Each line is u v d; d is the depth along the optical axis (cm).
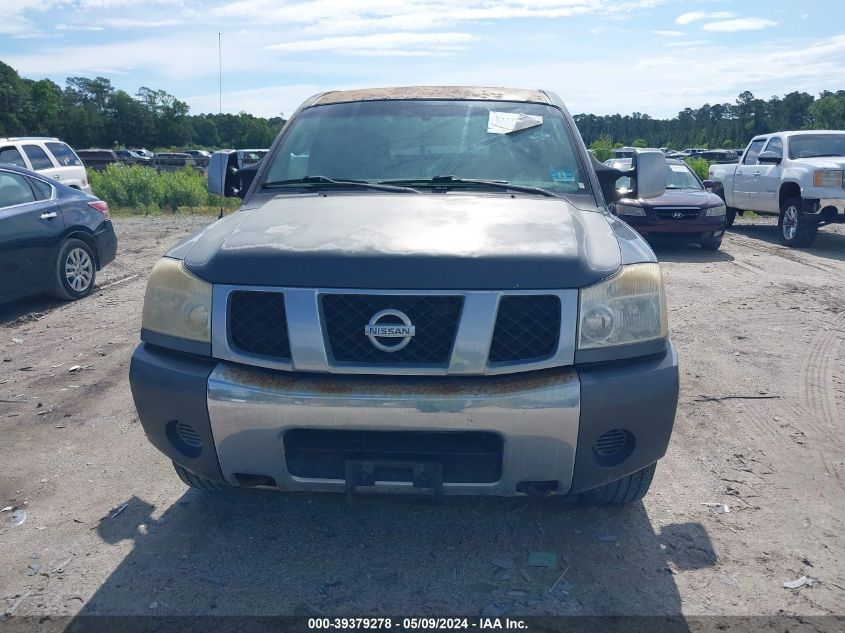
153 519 349
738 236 1448
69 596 290
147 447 431
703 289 880
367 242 292
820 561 315
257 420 279
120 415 479
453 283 275
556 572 306
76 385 536
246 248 296
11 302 821
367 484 283
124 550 323
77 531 339
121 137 13662
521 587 296
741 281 934
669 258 1137
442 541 330
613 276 287
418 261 279
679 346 636
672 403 289
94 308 789
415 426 273
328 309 280
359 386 275
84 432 452
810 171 1224
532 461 279
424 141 406
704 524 345
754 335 674
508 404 271
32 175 801
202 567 310
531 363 278
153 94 14138
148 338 308
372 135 412
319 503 364
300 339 277
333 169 398
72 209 831
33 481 388
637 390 281
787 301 815
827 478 393
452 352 274
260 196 389
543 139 406
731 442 438
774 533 338
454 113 423
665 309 300
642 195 410
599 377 279
